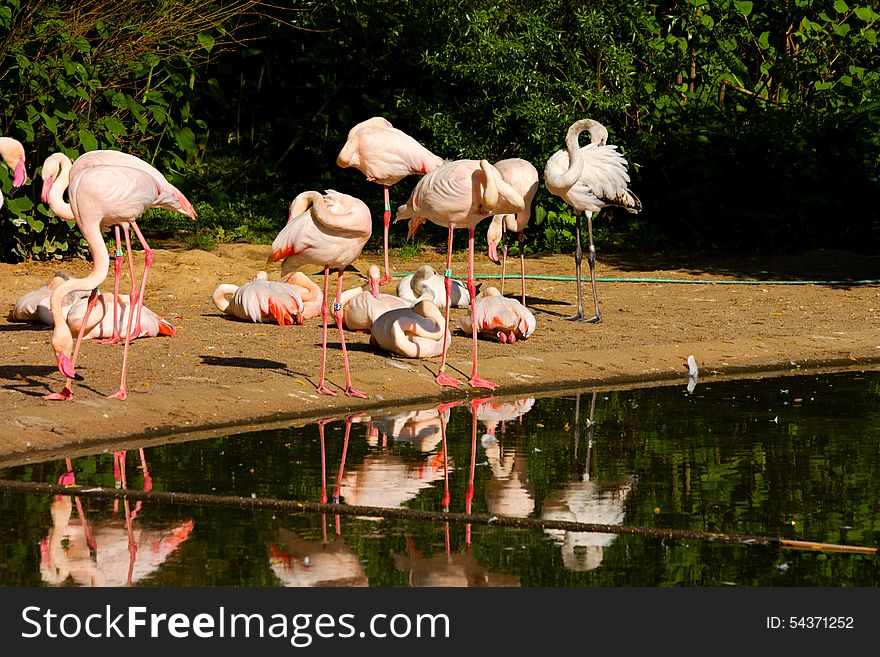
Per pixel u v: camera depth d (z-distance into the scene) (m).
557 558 5.93
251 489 7.01
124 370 8.83
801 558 5.91
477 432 8.64
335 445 8.17
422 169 14.63
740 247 21.84
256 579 5.61
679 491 7.07
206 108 25.91
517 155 20.75
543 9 20.80
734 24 23.14
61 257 18.02
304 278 13.70
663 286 17.22
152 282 16.27
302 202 9.10
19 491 6.94
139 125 18.36
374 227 21.95
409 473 7.46
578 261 13.88
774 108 22.56
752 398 9.95
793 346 12.23
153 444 8.15
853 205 22.03
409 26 22.28
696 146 22.06
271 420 9.00
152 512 6.59
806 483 7.21
